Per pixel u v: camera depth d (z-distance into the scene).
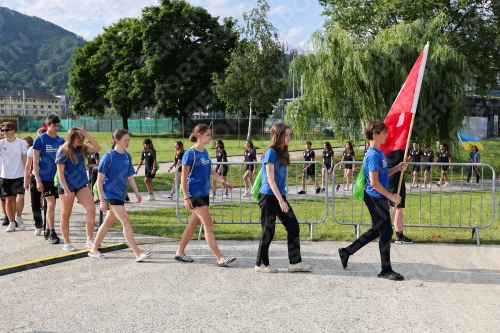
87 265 6.08
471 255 6.45
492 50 27.23
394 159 7.00
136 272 5.75
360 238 5.75
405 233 7.88
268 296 4.86
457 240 7.22
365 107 21.03
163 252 6.73
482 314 4.32
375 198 5.53
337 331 3.96
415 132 21.16
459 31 27.55
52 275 5.64
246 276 5.57
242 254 6.62
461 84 21.11
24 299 4.80
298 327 4.04
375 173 5.38
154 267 5.98
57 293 4.99
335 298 4.78
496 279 5.38
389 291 4.99
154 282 5.35
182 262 6.20
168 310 4.47
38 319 4.27
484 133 39.16
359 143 22.22
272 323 4.14
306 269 5.72
